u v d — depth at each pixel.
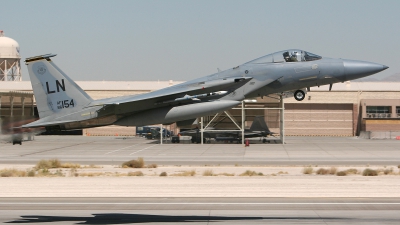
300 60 92.69
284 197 47.06
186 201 45.59
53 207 43.56
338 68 91.19
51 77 85.38
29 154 99.12
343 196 47.28
